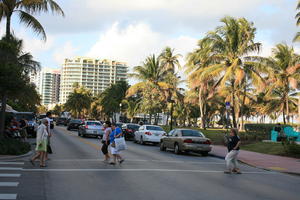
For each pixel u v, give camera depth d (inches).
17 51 807.1
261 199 335.3
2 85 668.7
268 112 2233.0
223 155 783.1
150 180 415.8
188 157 746.2
